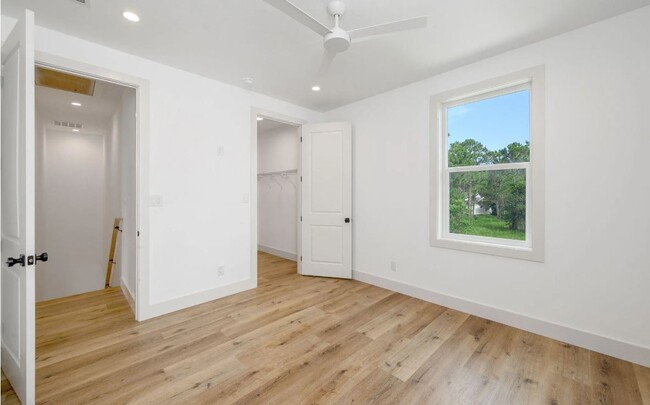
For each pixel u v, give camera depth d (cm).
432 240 305
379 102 356
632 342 197
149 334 234
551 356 204
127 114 311
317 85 326
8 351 171
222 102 317
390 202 346
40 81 293
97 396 161
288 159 524
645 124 193
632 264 198
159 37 225
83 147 496
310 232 405
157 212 269
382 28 172
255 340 225
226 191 322
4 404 155
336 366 192
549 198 231
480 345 220
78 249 488
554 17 201
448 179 305
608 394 166
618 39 201
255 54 253
